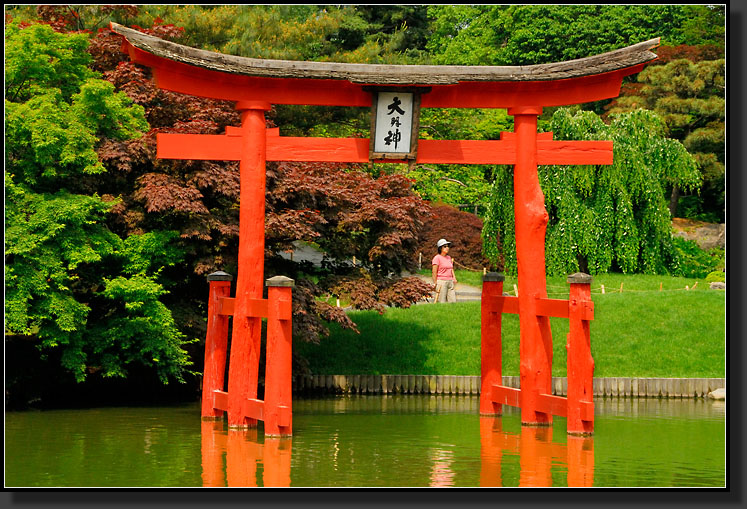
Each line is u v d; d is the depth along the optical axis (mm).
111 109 15547
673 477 9555
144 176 15930
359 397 17531
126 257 15500
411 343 19641
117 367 15258
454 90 13336
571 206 26391
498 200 26453
